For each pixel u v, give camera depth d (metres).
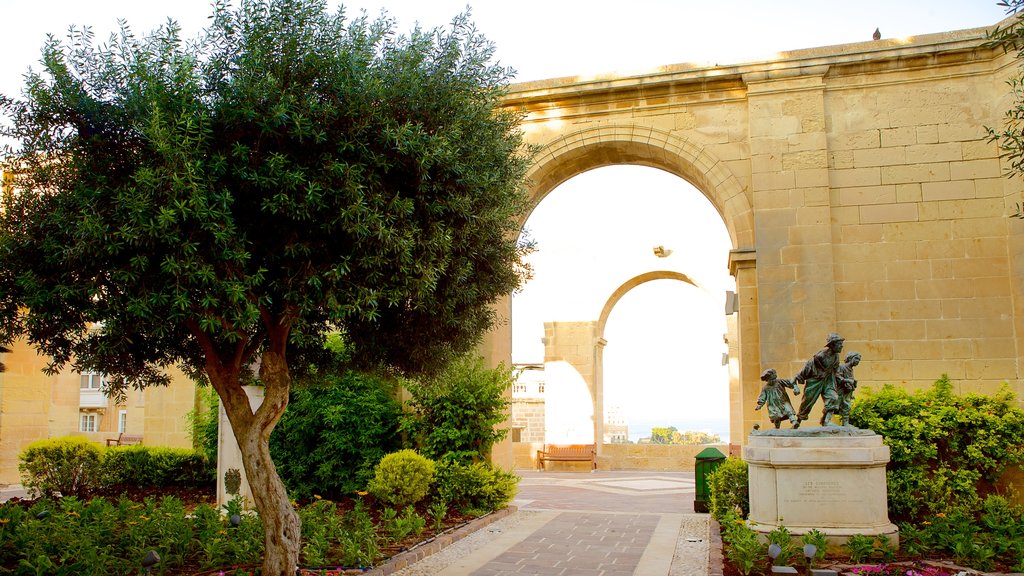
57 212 6.28
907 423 10.59
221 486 12.25
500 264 8.77
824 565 8.09
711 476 11.72
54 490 13.84
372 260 6.61
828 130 13.16
